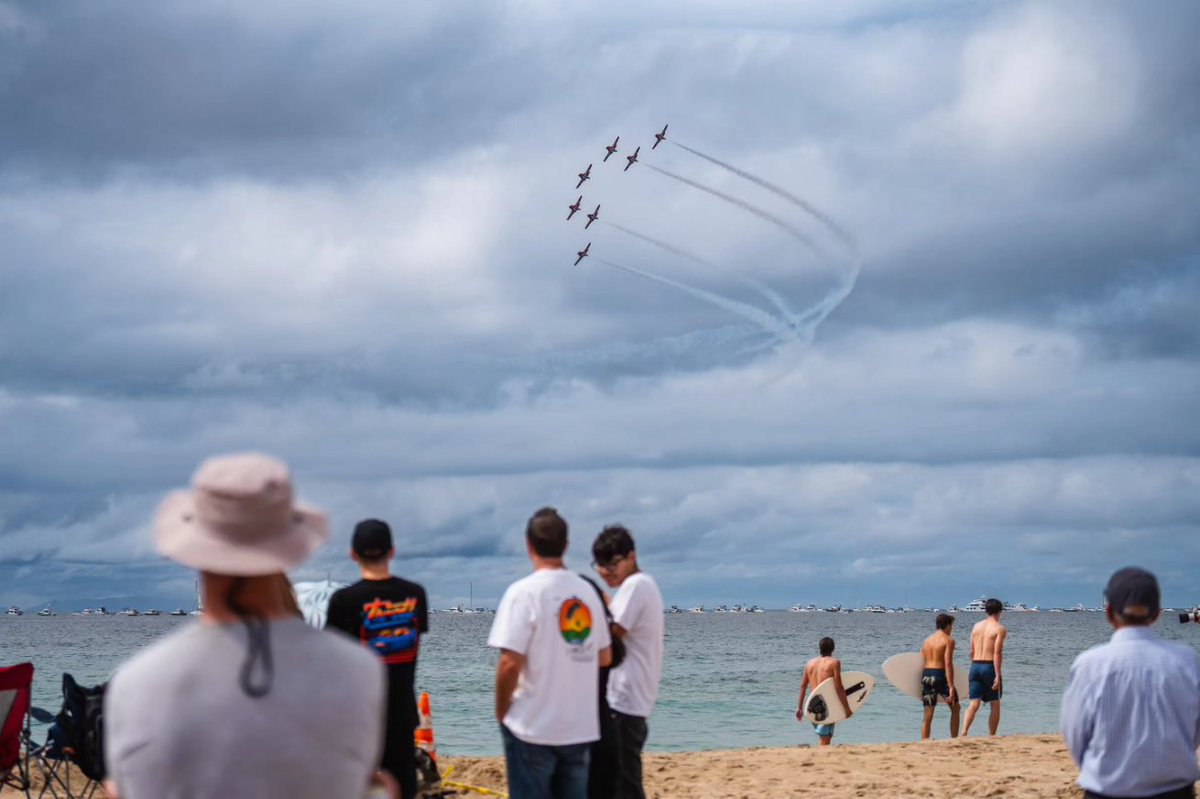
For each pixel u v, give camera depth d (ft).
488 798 36.86
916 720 96.43
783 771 43.57
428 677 161.89
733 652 274.57
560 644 21.13
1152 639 18.01
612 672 25.64
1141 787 17.52
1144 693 17.66
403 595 23.82
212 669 8.86
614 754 24.58
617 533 26.73
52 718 32.48
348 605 23.30
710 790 39.50
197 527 9.32
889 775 42.42
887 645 337.93
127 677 8.93
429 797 36.47
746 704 117.39
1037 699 119.03
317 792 8.94
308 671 9.07
